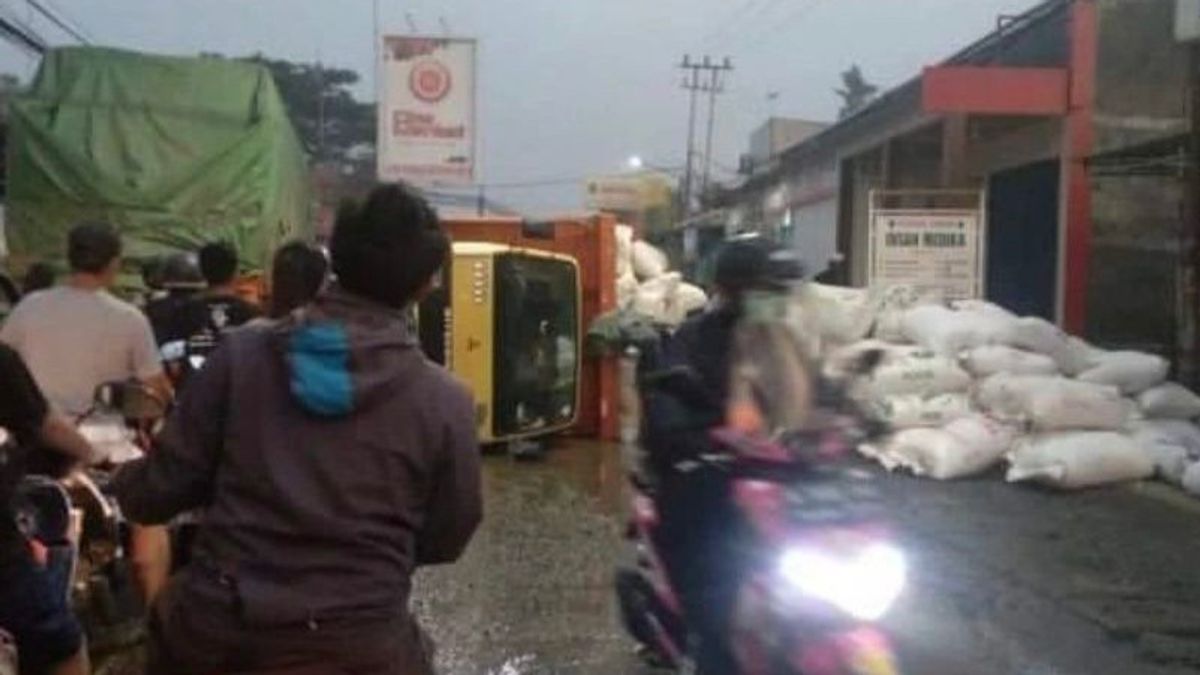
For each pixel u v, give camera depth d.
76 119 12.48
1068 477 10.52
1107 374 11.77
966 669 6.14
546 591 7.63
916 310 12.60
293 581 2.89
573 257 14.59
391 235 2.99
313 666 2.88
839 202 27.31
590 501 10.61
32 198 12.30
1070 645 6.60
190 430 3.00
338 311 3.01
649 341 5.64
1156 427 11.34
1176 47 15.23
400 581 2.98
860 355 5.27
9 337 5.71
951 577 7.87
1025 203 20.47
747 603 4.54
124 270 11.81
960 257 16.47
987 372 11.80
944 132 20.98
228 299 6.67
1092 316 17.16
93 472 5.42
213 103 12.79
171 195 12.32
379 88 23.05
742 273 5.14
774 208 34.78
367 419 2.94
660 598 5.29
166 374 6.32
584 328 14.50
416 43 23.08
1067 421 11.05
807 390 4.98
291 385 2.91
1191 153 13.06
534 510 10.19
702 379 5.13
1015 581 7.82
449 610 7.20
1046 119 18.97
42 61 13.02
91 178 12.22
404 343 3.00
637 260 15.91
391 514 2.95
